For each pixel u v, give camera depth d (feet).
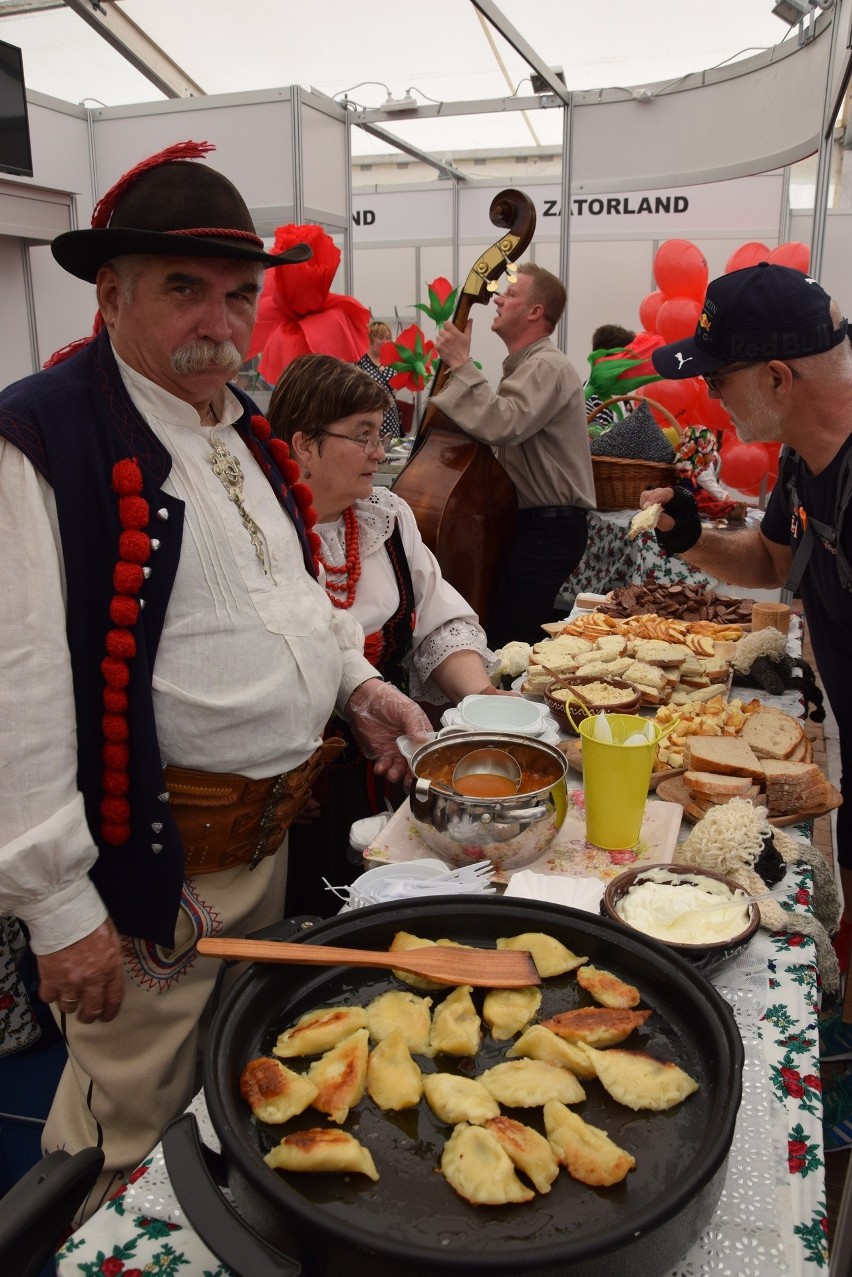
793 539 6.67
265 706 4.36
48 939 3.84
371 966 2.97
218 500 4.30
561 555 12.03
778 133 13.98
